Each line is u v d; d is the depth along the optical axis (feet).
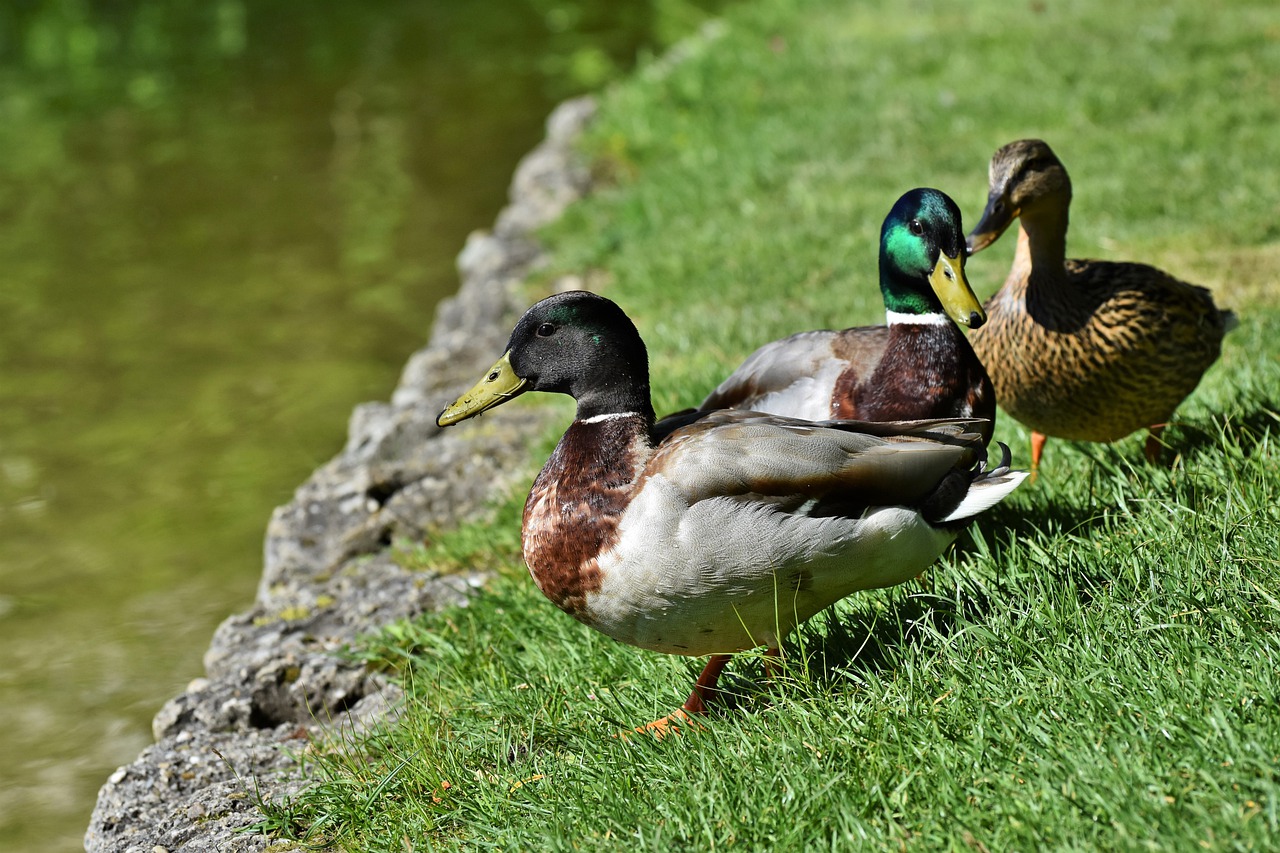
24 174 69.87
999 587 20.47
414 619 26.53
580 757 19.19
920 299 21.57
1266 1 64.95
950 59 62.03
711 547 17.52
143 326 53.62
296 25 97.76
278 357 50.65
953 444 18.47
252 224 62.95
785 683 19.13
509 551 28.37
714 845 16.24
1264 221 38.27
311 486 33.83
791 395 22.75
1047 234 24.20
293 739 23.32
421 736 20.74
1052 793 15.40
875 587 18.88
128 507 41.19
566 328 19.08
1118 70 55.93
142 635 34.78
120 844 20.29
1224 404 26.27
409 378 40.16
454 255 58.65
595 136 60.54
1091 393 24.35
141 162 71.20
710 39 74.08
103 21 99.76
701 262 43.70
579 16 97.04
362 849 18.83
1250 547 19.52
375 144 72.43
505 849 17.66
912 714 17.61
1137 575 19.26
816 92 60.34
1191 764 15.37
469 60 86.99
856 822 15.76
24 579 37.70
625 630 18.71
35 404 47.88
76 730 31.09
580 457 18.56
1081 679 17.42
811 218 45.78
